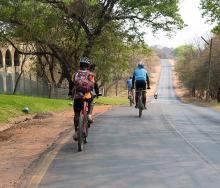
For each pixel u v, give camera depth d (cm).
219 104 6544
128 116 2773
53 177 1125
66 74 5753
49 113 3045
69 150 1505
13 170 1218
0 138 1905
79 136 1470
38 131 2080
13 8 4625
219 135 1888
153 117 2709
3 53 7962
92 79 1508
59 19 5062
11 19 4825
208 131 2028
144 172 1173
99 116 2783
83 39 5622
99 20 5194
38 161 1320
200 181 1077
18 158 1392
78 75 1502
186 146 1584
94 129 2075
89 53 5459
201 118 2756
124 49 6091
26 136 1911
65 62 5675
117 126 2197
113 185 1041
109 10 5131
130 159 1348
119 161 1318
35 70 7850
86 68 1523
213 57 9119
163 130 2044
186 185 1040
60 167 1239
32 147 1608
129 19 5425
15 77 6569
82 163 1291
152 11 5119
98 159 1349
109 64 6419
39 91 6944
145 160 1332
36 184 1059
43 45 5981
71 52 5719
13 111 2816
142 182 1068
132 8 5128
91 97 1523
